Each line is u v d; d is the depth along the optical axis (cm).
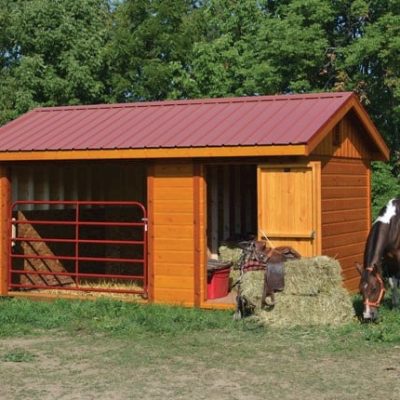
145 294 1280
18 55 3066
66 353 929
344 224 1348
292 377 796
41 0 2942
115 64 3070
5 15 2936
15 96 2809
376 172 2086
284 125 1205
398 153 2270
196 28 3188
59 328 1097
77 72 2814
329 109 1255
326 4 2238
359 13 2197
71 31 2900
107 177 1664
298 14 2294
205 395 728
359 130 1440
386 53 2066
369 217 1503
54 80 2794
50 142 1322
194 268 1230
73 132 1365
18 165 1362
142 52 3094
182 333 1041
